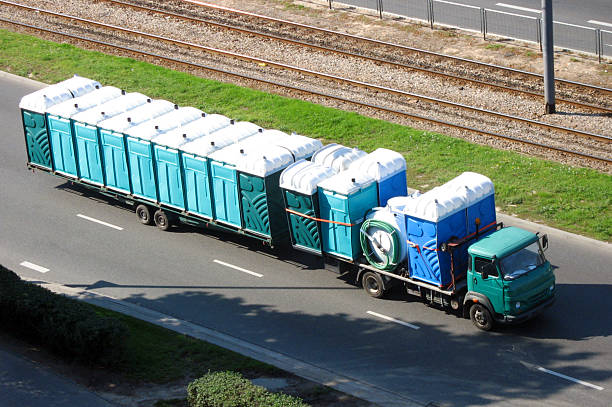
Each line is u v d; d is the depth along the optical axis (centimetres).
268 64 4809
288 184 2941
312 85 4556
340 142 3953
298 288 2991
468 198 2773
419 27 5241
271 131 3344
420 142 3916
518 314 2625
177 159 3231
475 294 2677
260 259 3197
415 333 2695
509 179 3559
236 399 2119
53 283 3033
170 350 2534
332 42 5059
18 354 2466
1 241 3347
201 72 4772
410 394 2378
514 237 2703
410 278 2825
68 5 5738
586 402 2319
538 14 5356
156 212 3425
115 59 4962
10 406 2236
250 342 2673
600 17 5259
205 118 3453
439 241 2703
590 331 2653
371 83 4525
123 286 3023
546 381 2422
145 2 5741
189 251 3266
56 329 2428
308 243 3020
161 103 3591
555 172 3594
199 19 5406
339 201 2864
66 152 3616
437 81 4516
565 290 2875
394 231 2783
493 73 4578
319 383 2395
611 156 3694
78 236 3391
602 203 3334
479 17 5362
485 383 2427
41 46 5172
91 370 2412
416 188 3528
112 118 3459
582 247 3105
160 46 5103
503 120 4081
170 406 2244
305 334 2712
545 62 4031
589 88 4344
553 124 4009
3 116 4378
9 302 2509
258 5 5700
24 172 3903
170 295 2961
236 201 3139
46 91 3681
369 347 2630
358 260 2927
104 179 3544
